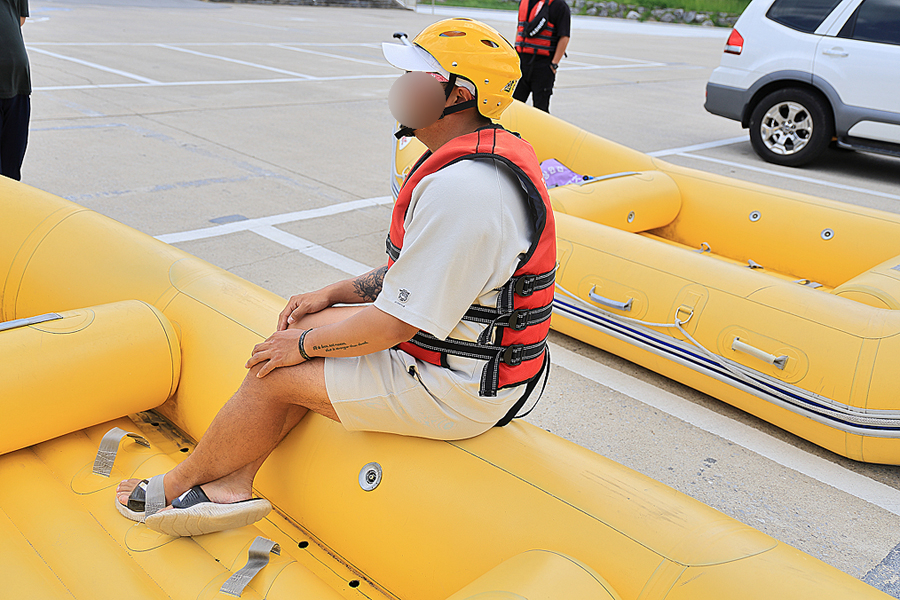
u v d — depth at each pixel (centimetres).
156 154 628
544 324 163
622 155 482
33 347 194
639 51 1967
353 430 171
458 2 3191
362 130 791
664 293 320
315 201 545
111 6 1969
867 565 227
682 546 150
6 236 264
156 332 217
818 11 737
